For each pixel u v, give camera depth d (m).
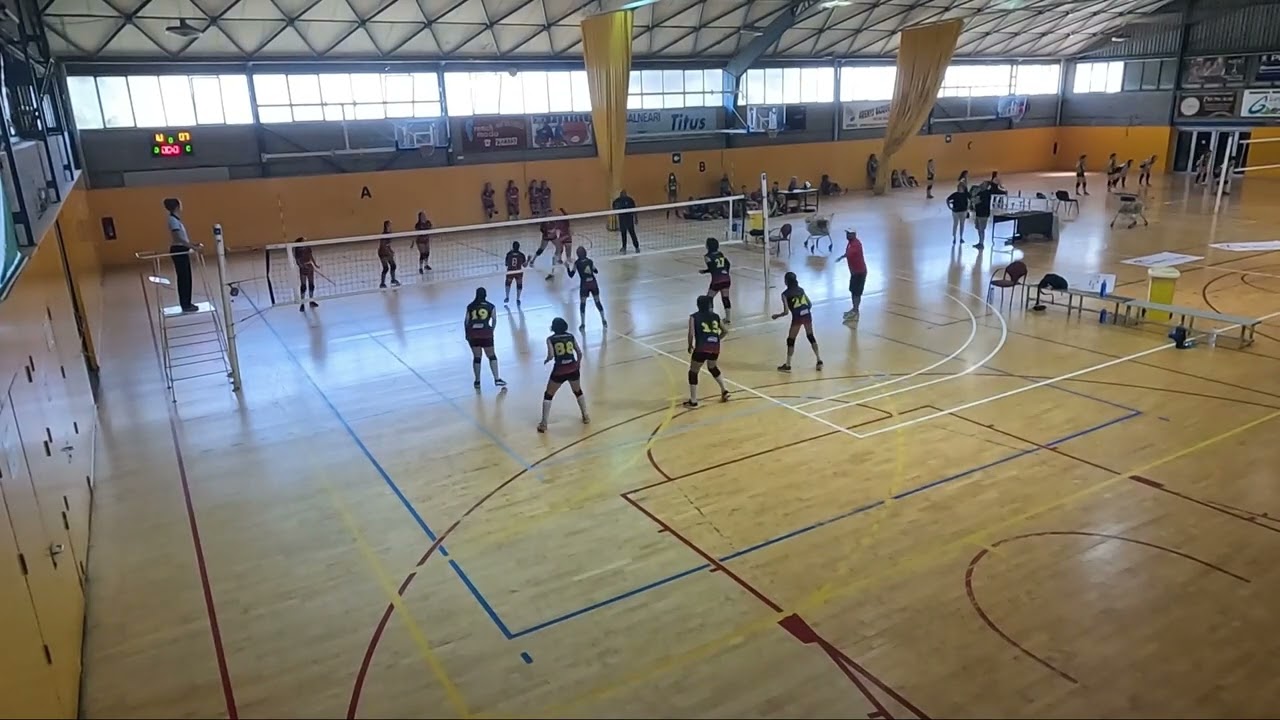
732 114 30.19
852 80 33.28
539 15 23.00
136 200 21.66
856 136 34.06
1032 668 5.36
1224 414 9.41
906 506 7.56
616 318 14.67
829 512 7.50
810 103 32.47
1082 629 5.73
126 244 21.73
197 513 7.89
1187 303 14.27
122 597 6.51
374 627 6.04
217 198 22.55
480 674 5.48
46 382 6.79
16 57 11.84
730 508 7.65
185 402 10.96
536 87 26.70
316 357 12.81
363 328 14.45
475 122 25.83
